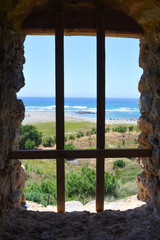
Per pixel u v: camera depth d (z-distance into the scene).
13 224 2.64
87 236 2.44
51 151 2.99
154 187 3.02
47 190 5.09
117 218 2.85
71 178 5.45
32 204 3.52
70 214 3.04
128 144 12.91
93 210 3.23
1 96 2.58
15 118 3.09
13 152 2.93
